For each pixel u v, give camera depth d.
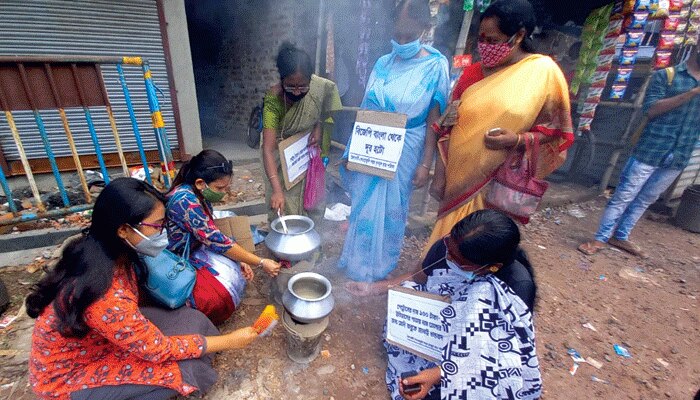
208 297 2.04
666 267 3.39
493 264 1.42
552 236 3.91
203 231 1.95
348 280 2.81
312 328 1.94
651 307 2.79
